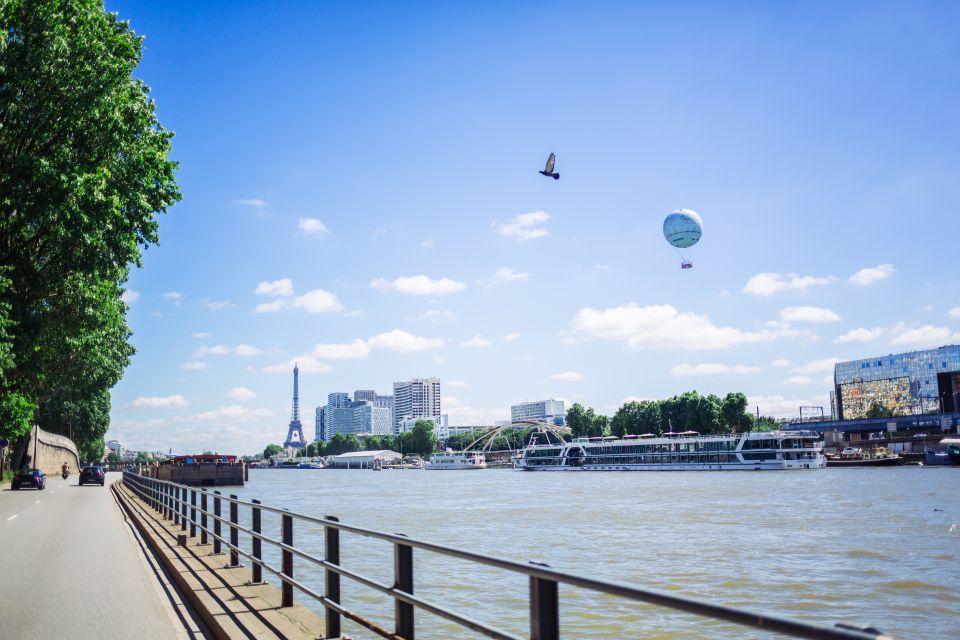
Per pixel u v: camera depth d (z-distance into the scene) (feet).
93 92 107.55
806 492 268.41
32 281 117.50
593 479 444.55
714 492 280.31
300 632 30.53
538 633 15.67
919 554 118.73
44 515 114.21
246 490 412.57
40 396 218.79
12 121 107.76
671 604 11.81
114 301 173.68
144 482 134.00
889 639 8.64
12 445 301.22
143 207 112.98
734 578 98.89
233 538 50.31
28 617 38.42
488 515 199.62
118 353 272.72
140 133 116.26
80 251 111.96
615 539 141.18
